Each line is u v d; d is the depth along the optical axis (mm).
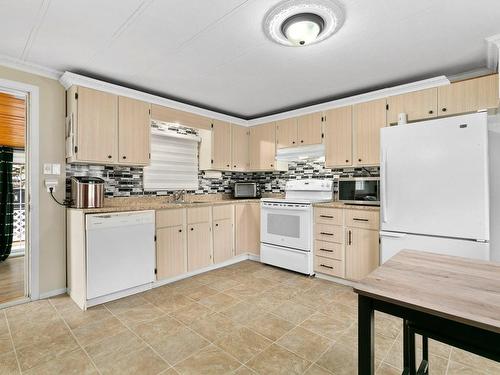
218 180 4348
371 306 935
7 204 4078
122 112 2875
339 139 3307
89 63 2471
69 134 2641
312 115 3562
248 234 3990
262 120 4152
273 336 1937
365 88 3125
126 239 2598
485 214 2000
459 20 1835
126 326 2070
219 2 1646
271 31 1957
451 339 823
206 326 2072
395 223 2412
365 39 2068
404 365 1354
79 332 1981
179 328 2043
